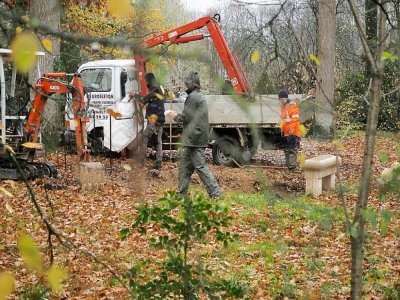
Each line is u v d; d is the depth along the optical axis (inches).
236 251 327.9
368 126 114.7
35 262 76.8
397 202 363.6
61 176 573.3
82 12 450.0
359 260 120.3
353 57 1023.6
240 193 504.1
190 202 172.1
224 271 289.7
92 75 759.7
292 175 600.7
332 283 270.5
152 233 370.0
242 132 674.2
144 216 173.6
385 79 857.5
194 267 199.9
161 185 548.1
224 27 574.9
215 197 464.1
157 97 103.6
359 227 118.5
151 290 169.9
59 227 393.4
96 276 285.0
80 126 525.0
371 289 260.4
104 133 643.5
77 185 533.3
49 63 724.7
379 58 111.5
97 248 340.5
